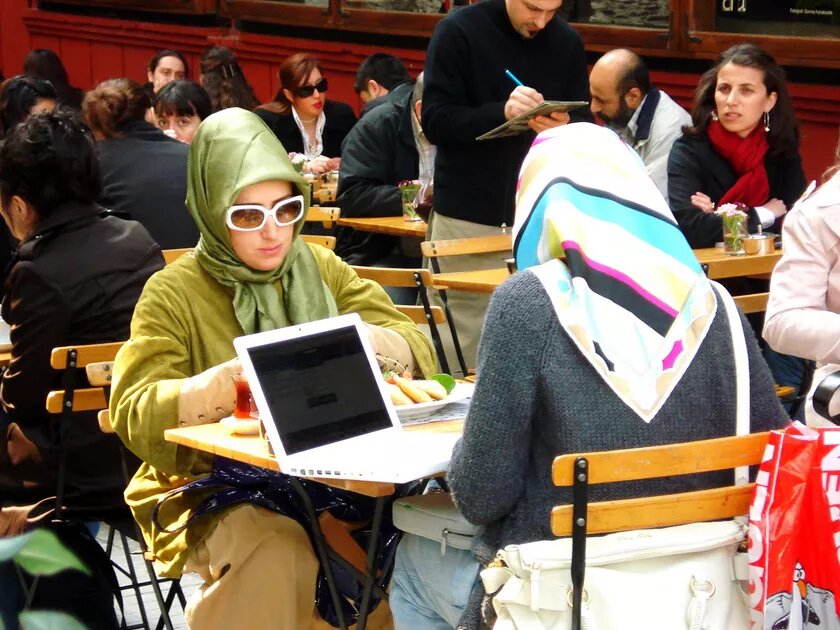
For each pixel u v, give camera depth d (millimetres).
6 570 3639
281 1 11000
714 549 2465
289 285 3555
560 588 2400
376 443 3039
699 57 7820
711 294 2670
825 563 2447
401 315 3795
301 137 8695
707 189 6086
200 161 3443
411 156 7168
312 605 3260
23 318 3898
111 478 3904
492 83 5750
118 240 4047
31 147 3969
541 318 2543
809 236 3537
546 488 2580
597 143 2797
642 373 2557
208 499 3311
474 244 5578
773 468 2459
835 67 7125
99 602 3910
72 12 13344
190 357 3465
